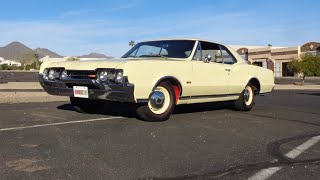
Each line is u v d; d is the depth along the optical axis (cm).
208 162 456
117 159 456
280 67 6981
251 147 536
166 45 811
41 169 414
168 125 677
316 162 469
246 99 920
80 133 592
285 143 569
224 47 880
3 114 794
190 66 750
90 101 780
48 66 754
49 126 649
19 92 1569
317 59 3484
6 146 506
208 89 798
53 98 1220
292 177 410
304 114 895
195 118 771
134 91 644
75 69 698
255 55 7600
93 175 398
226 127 680
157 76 679
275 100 1311
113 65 651
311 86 2956
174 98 722
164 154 484
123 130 621
